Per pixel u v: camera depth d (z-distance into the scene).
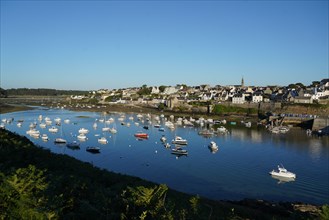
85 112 163.88
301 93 149.75
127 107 195.00
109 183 23.28
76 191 14.29
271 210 31.56
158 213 10.65
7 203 10.16
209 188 41.84
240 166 53.19
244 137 84.94
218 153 63.56
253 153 63.88
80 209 11.18
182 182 44.31
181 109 167.12
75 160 33.41
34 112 153.50
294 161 57.16
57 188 13.59
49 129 91.69
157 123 118.25
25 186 11.32
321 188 42.12
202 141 78.00
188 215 14.08
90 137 82.88
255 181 45.00
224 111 151.75
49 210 9.91
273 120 116.81
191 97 198.88
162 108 177.50
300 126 111.25
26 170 14.23
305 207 33.16
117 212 10.76
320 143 76.31
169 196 23.98
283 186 42.88
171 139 80.62
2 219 9.55
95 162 55.44
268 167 52.66
